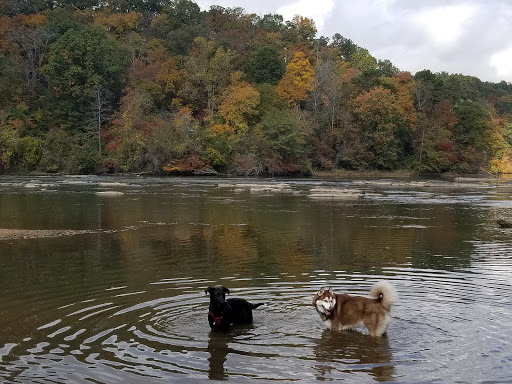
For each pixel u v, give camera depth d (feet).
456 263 52.70
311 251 59.72
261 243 65.41
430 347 28.07
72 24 319.68
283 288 41.39
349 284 42.88
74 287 41.91
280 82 310.45
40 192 143.43
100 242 65.36
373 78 314.55
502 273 47.60
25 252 58.18
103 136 274.77
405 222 89.35
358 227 82.12
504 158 355.15
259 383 23.58
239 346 28.37
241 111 280.92
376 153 298.97
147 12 421.18
